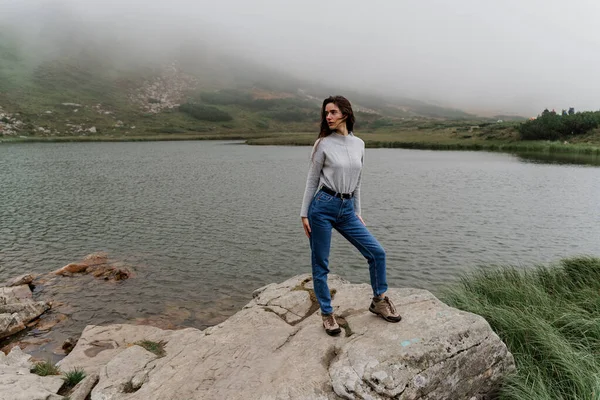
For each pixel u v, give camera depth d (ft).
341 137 13.66
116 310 38.75
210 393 13.29
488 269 36.50
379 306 15.42
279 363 14.10
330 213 13.87
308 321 17.33
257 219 79.92
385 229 72.54
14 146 353.92
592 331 19.83
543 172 162.91
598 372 15.44
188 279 47.67
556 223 77.05
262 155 270.67
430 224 76.28
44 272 50.21
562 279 31.83
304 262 54.49
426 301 17.12
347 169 13.37
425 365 12.91
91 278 47.34
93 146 374.43
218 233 69.21
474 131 447.42
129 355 18.08
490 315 21.22
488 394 14.99
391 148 346.95
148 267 51.80
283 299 20.22
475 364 14.16
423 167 186.39
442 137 428.56
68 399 16.10
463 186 125.29
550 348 17.67
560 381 15.94
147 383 14.85
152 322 36.29
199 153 289.74
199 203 96.84
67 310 38.50
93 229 71.67
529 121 345.51
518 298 25.76
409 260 55.67
